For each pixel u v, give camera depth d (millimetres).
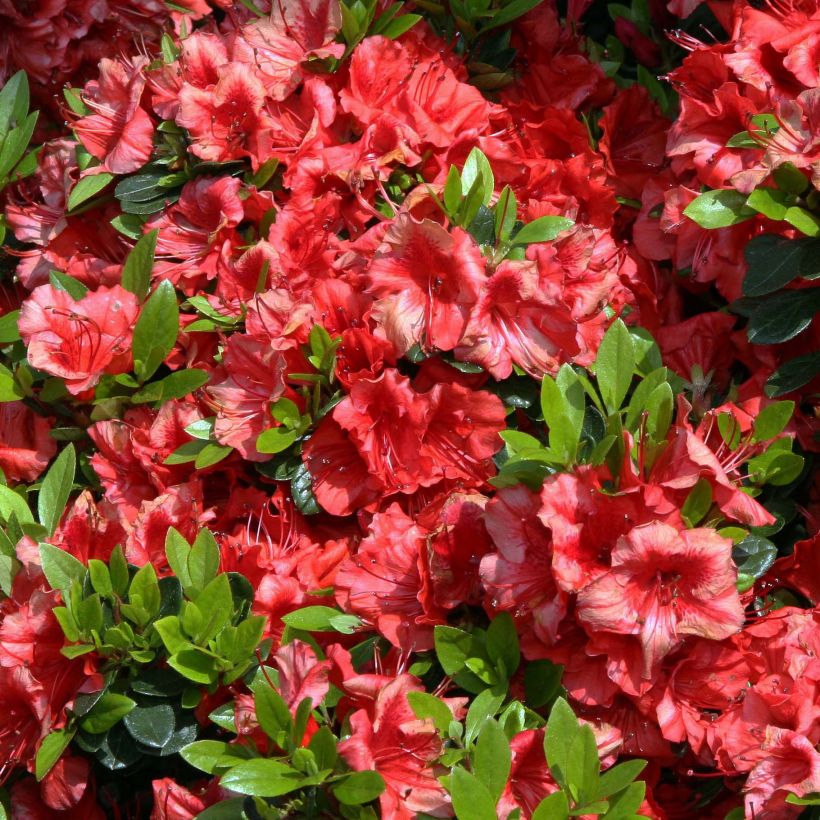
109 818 922
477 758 836
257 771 837
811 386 957
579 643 871
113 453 936
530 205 958
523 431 933
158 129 959
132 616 879
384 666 891
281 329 914
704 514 876
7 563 902
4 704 875
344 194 956
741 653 871
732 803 891
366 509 913
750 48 958
